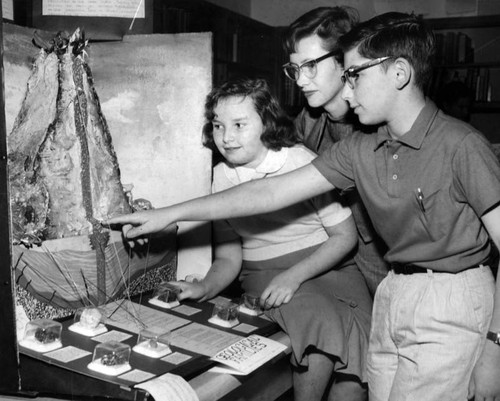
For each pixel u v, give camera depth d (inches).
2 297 50.3
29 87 58.0
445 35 181.3
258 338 59.9
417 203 52.7
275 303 64.6
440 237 52.9
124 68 68.7
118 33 68.3
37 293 57.7
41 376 51.1
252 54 185.5
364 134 58.6
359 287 71.9
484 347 48.7
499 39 183.3
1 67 50.0
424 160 52.2
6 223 49.6
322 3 193.0
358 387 66.3
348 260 74.1
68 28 66.7
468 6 182.1
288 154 69.1
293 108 187.2
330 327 62.4
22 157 56.7
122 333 58.1
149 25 69.4
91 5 67.4
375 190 55.8
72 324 58.7
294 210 68.8
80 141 61.8
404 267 56.4
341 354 61.7
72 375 49.5
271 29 190.9
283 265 70.6
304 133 80.4
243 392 59.7
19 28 57.9
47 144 59.0
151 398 46.9
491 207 48.6
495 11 181.0
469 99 177.6
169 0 145.6
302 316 62.8
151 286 70.7
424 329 53.4
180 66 69.5
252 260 72.8
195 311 66.5
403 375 54.9
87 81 63.9
